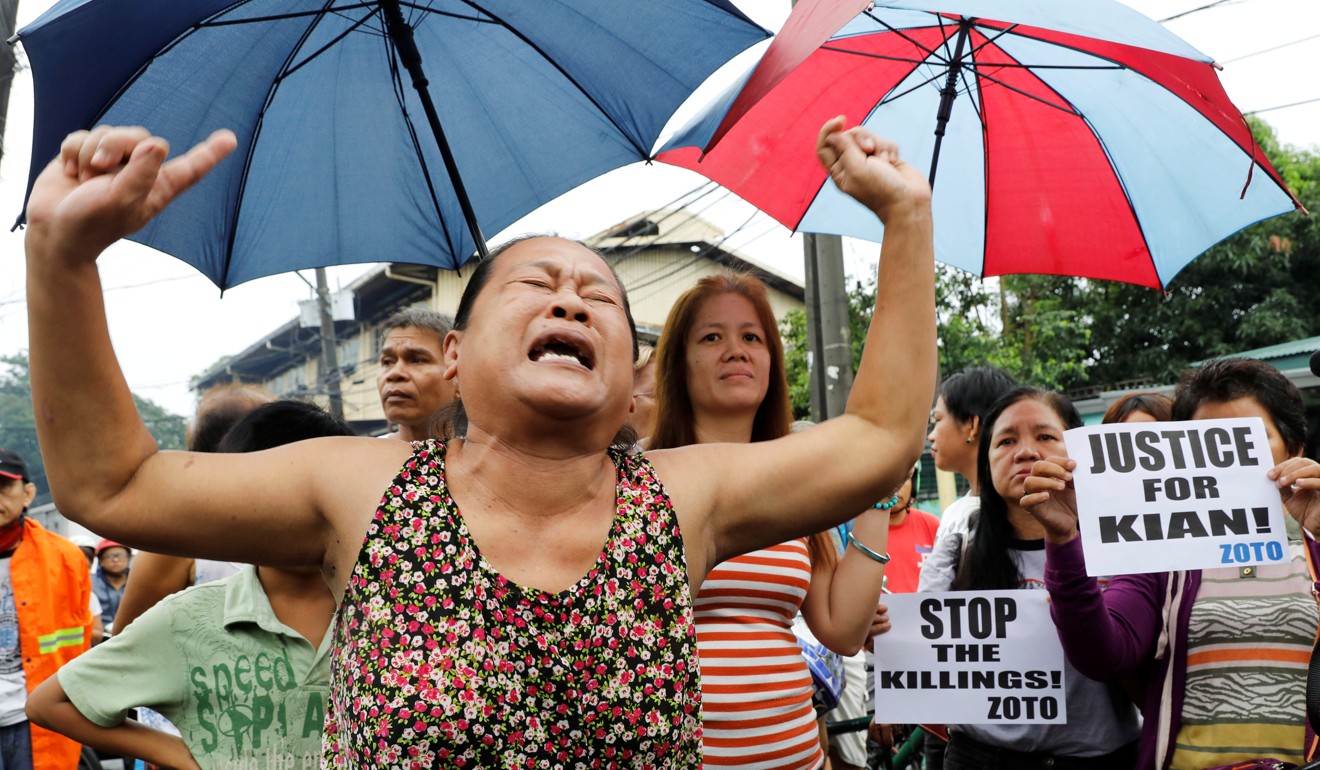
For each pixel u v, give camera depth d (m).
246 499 1.60
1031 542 3.40
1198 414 3.02
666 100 2.81
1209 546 2.65
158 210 1.42
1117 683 3.15
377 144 2.82
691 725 1.63
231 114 2.59
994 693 3.10
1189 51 2.30
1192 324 15.98
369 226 2.88
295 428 2.98
